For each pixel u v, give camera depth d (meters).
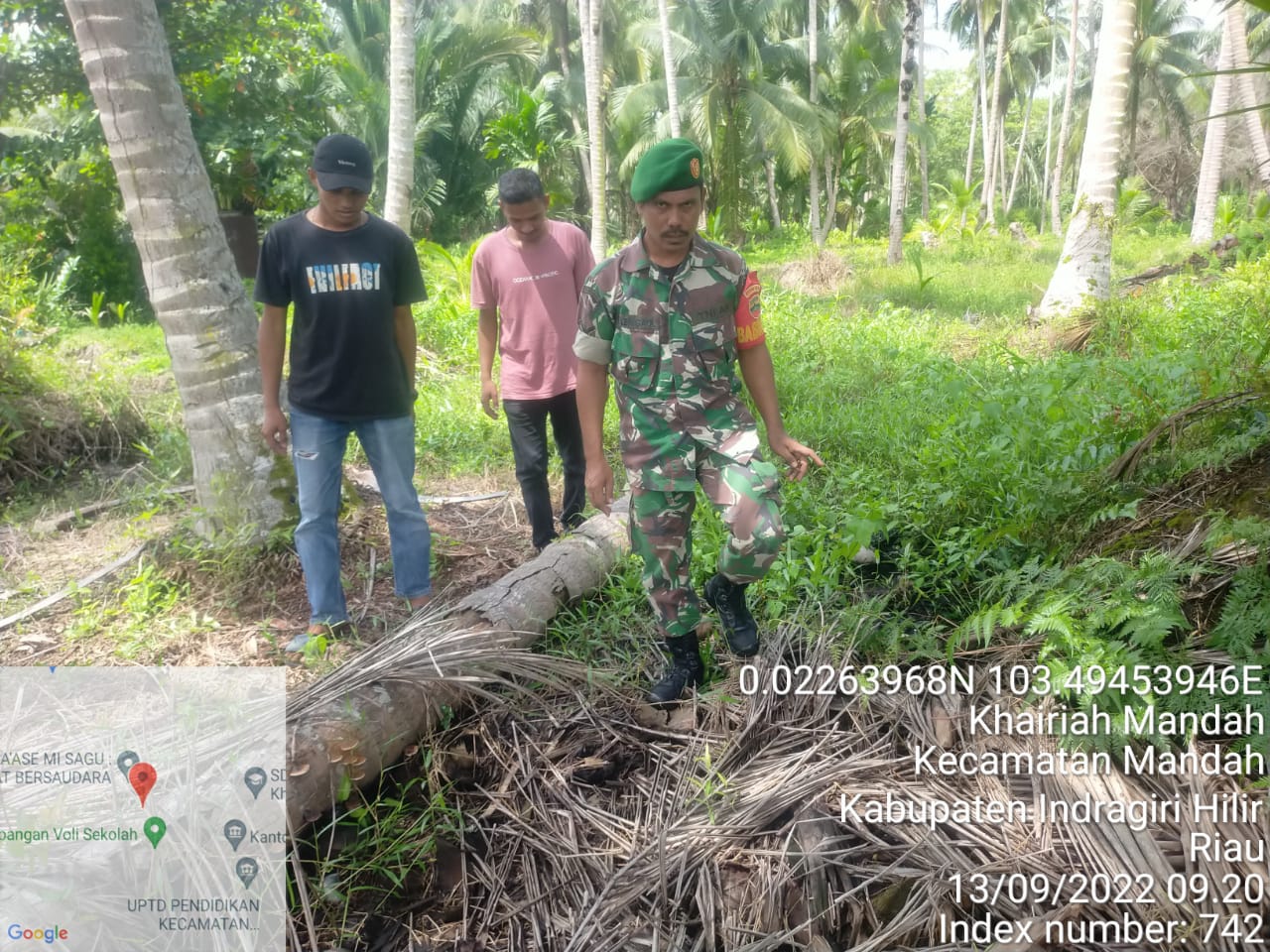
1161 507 3.11
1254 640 2.43
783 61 26.33
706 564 3.47
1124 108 8.71
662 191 2.43
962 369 6.33
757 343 2.76
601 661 3.19
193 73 12.23
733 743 2.63
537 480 4.09
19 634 3.59
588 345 2.72
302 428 3.33
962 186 27.36
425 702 2.72
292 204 15.04
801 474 2.85
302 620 3.65
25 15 10.14
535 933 2.19
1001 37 32.19
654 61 26.89
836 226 34.38
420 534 3.59
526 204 3.79
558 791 2.58
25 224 13.88
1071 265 9.02
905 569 3.50
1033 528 3.36
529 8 28.67
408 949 2.18
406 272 3.34
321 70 15.80
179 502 4.73
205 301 3.93
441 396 6.74
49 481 5.55
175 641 3.46
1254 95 19.17
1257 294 7.41
